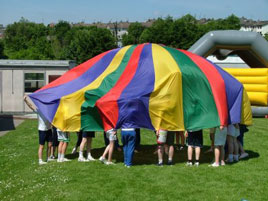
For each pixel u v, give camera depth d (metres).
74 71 9.34
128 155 7.89
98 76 8.86
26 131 13.35
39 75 19.25
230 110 8.33
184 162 8.38
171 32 57.75
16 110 19.16
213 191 6.18
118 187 6.39
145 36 60.66
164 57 8.52
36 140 11.37
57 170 7.47
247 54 17.03
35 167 7.85
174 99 7.91
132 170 7.55
